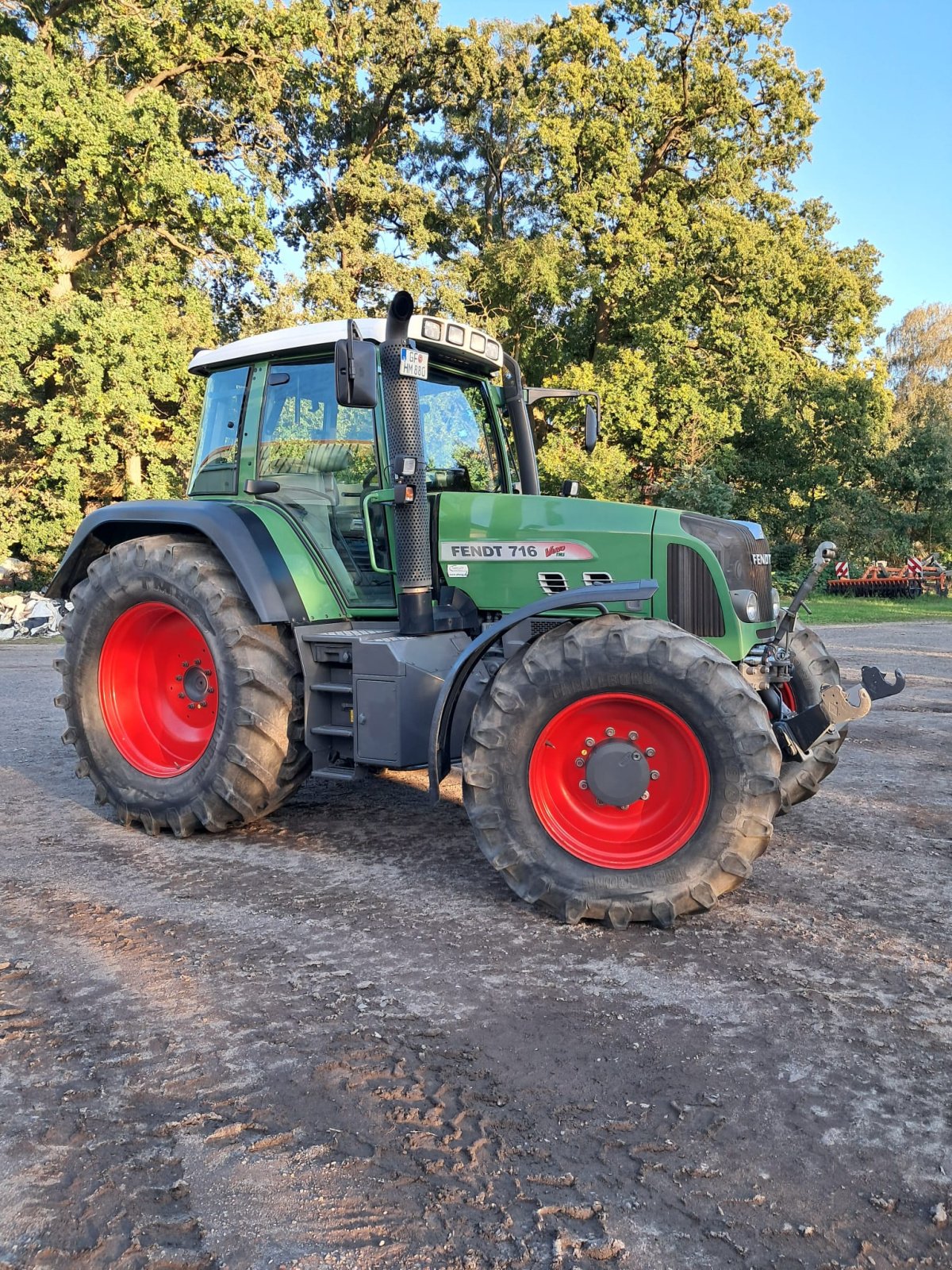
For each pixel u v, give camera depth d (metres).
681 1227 1.82
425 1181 1.95
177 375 19.92
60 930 3.26
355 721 3.98
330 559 4.52
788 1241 1.79
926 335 46.34
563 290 25.33
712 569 3.88
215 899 3.57
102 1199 1.90
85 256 20.05
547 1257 1.75
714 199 25.78
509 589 4.18
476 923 3.32
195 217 20.14
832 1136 2.10
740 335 25.22
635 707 3.31
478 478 5.00
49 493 19.50
